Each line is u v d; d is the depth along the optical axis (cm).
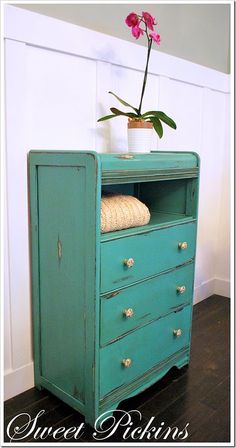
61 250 148
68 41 162
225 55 266
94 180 130
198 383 179
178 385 177
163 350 175
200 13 238
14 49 144
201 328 230
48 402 162
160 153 179
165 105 219
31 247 162
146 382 167
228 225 274
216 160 267
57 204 146
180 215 189
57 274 152
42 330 164
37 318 165
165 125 222
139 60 197
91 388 144
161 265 166
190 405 163
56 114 164
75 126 173
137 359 160
